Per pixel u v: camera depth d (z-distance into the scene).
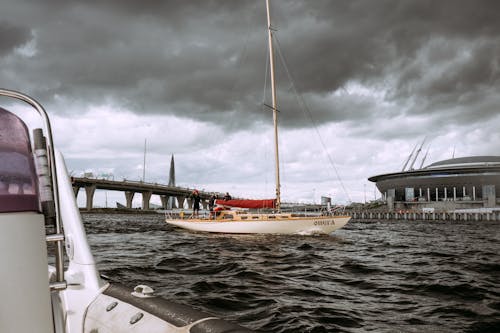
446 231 36.66
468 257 12.75
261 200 21.62
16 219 1.39
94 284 2.50
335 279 8.34
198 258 11.44
